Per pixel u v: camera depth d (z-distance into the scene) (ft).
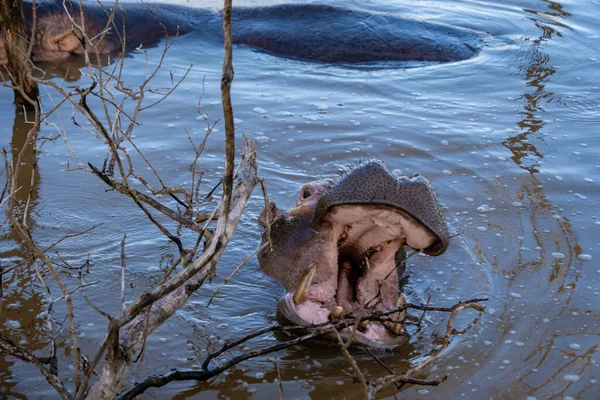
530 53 37.99
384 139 27.45
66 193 22.18
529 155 26.48
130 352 12.32
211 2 42.65
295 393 14.21
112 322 11.49
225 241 12.47
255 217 21.44
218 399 13.97
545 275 18.78
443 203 22.66
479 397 14.24
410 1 46.11
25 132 26.50
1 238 19.34
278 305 15.02
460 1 46.78
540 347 15.89
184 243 19.66
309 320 14.52
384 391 14.34
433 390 14.42
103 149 25.48
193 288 13.11
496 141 27.63
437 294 17.89
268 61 36.50
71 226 20.26
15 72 27.91
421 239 14.64
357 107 30.68
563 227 21.34
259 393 14.19
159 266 18.49
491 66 36.32
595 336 16.33
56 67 33.81
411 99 32.01
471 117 30.04
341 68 36.22
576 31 41.73
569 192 23.65
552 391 14.44
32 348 15.10
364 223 15.08
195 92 31.24
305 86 33.09
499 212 22.18
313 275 14.14
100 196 22.13
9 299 16.74
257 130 27.73
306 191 17.69
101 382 12.08
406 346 15.85
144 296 11.68
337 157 25.81
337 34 37.93
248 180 14.83
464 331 16.40
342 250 16.48
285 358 15.30
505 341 16.08
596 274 18.86
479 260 19.47
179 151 25.57
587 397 14.28
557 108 31.27
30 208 21.09
